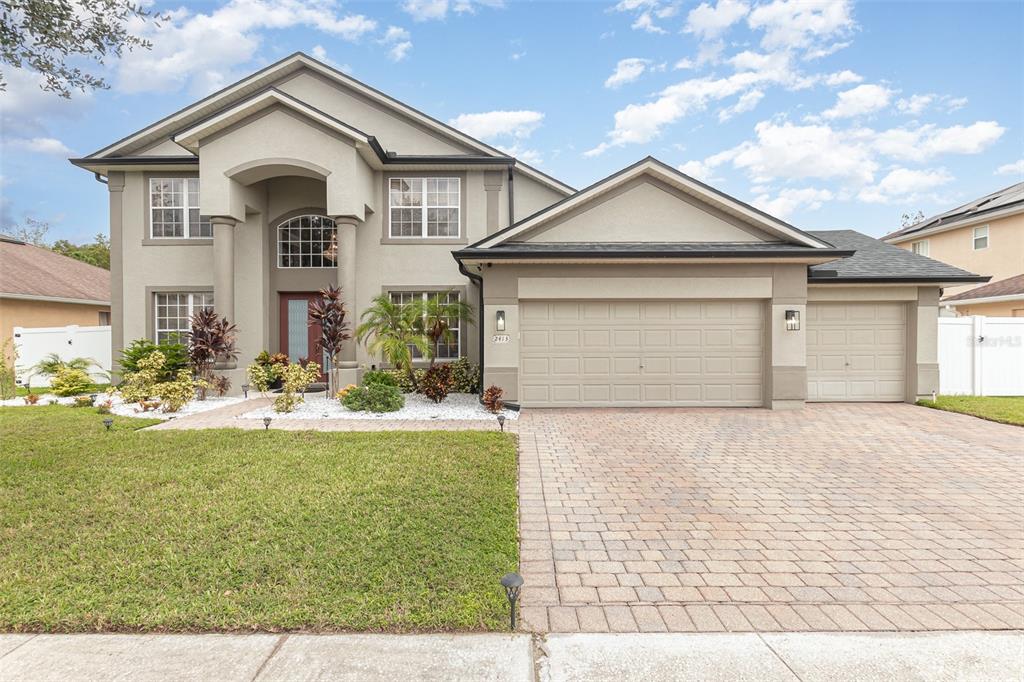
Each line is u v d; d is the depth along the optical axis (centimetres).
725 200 1073
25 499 500
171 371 1196
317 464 622
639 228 1108
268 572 367
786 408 1075
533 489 577
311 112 1198
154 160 1355
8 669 271
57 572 365
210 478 562
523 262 1061
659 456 714
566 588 363
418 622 312
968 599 351
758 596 354
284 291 1411
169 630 307
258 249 1390
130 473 578
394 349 1061
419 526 447
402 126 1417
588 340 1103
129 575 361
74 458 636
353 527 442
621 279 1077
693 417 994
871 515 502
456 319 1352
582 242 1106
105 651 287
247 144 1232
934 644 300
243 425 880
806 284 1080
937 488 582
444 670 274
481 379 1192
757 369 1105
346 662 279
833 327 1178
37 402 1123
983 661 285
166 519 455
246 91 1421
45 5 517
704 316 1104
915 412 1046
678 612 333
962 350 1259
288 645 294
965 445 777
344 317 1170
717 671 274
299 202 1401
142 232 1388
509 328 1071
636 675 271
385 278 1371
